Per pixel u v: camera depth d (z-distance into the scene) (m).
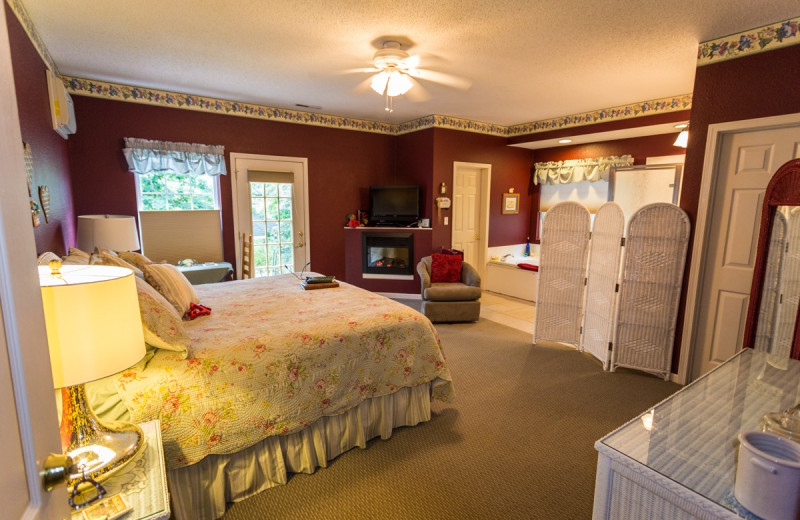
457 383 3.25
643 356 3.41
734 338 3.08
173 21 2.69
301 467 2.15
